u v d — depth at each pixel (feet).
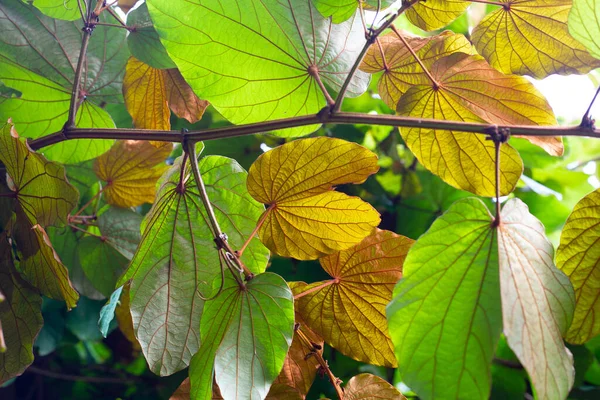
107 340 3.59
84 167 2.94
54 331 3.08
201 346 1.89
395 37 2.23
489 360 1.58
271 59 2.04
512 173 2.07
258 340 1.82
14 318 2.05
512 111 2.06
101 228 2.71
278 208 2.04
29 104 2.48
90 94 2.52
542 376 1.57
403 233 3.36
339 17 2.01
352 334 2.10
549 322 1.66
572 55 2.08
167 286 2.10
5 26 2.39
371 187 3.34
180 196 2.15
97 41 2.51
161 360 2.04
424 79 2.20
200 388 1.84
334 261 2.09
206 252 2.14
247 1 1.95
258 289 1.87
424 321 1.67
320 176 1.96
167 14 1.94
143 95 2.50
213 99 2.07
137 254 2.02
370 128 3.50
